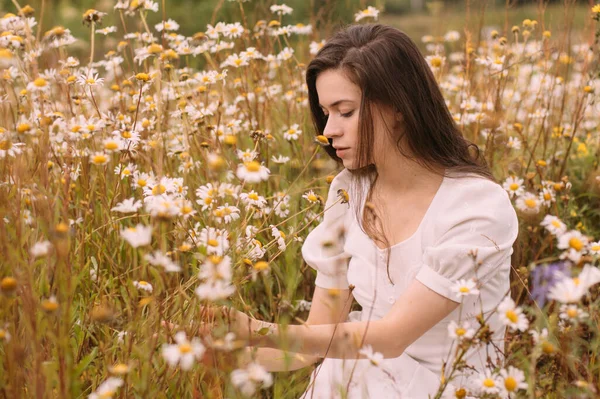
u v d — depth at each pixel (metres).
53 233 1.18
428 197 1.68
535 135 2.94
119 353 1.43
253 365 1.20
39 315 1.31
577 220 2.51
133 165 1.82
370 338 1.52
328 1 3.18
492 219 1.57
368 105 1.62
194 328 1.34
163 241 1.37
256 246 1.56
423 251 1.64
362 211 1.78
